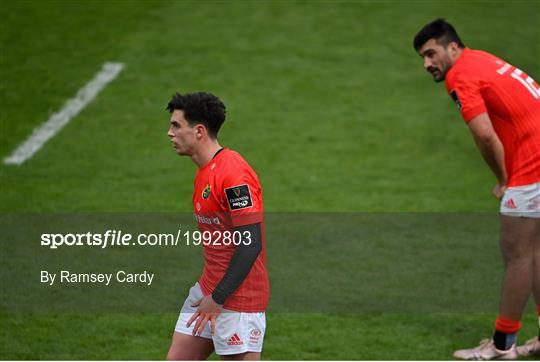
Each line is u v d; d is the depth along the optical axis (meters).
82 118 42.94
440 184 37.28
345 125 42.94
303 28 52.81
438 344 24.11
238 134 41.78
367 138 41.72
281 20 53.78
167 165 38.56
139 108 44.03
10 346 23.64
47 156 39.12
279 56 49.75
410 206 35.06
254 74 47.84
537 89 22.70
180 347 18.33
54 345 23.80
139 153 39.69
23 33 51.34
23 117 42.88
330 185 37.03
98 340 24.16
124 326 25.06
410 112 44.34
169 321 25.42
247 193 17.02
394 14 54.38
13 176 37.03
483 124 22.20
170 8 55.12
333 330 25.03
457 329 25.11
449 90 22.98
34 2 55.00
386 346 23.98
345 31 52.50
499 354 23.02
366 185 37.09
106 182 36.69
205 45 50.75
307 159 39.56
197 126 17.47
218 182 17.16
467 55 22.94
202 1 56.19
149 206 34.44
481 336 24.64
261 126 42.66
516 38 51.69
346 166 38.94
